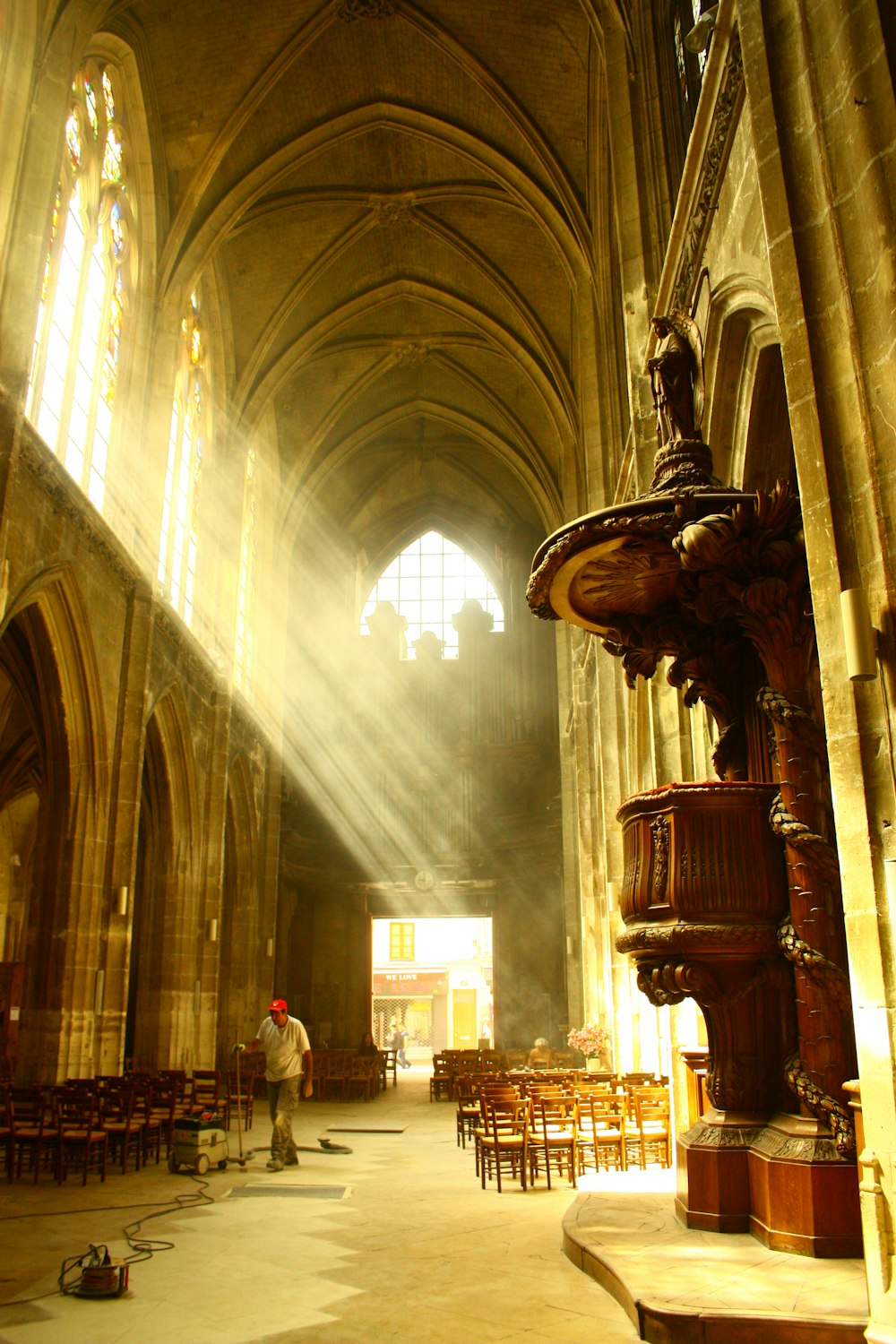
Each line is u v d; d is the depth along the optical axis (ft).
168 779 74.59
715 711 30.63
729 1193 25.45
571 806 102.99
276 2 67.10
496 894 121.08
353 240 89.40
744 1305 18.83
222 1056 92.07
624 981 62.90
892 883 18.51
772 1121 25.34
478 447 120.37
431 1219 31.81
